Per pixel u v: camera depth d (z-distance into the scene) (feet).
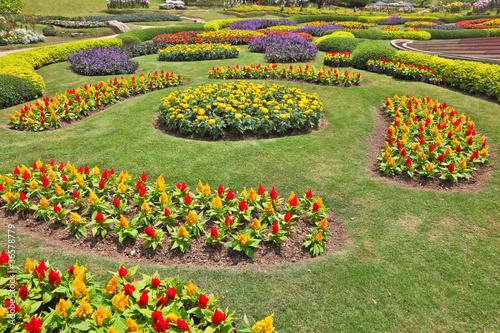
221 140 23.25
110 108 29.09
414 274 12.39
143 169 19.58
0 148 21.45
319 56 49.73
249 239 12.89
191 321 9.40
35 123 24.67
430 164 18.03
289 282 12.01
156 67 44.52
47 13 104.37
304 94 27.66
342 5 160.86
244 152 21.42
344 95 31.99
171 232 14.03
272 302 11.15
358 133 24.59
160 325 8.29
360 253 13.52
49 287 10.22
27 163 19.92
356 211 16.22
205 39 60.75
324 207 15.37
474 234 14.47
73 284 9.43
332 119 27.09
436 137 20.70
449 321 10.54
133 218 14.38
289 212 15.10
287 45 47.47
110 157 20.77
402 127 22.95
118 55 44.62
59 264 12.55
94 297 9.84
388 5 167.53
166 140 22.93
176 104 24.99
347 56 43.42
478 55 43.50
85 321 8.62
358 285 11.89
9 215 15.44
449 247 13.75
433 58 36.11
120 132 24.08
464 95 30.68
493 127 24.20
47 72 42.70
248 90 27.12
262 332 8.84
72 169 16.84
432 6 168.86
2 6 77.30
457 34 78.48
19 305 9.46
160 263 12.89
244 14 119.34
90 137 23.34
